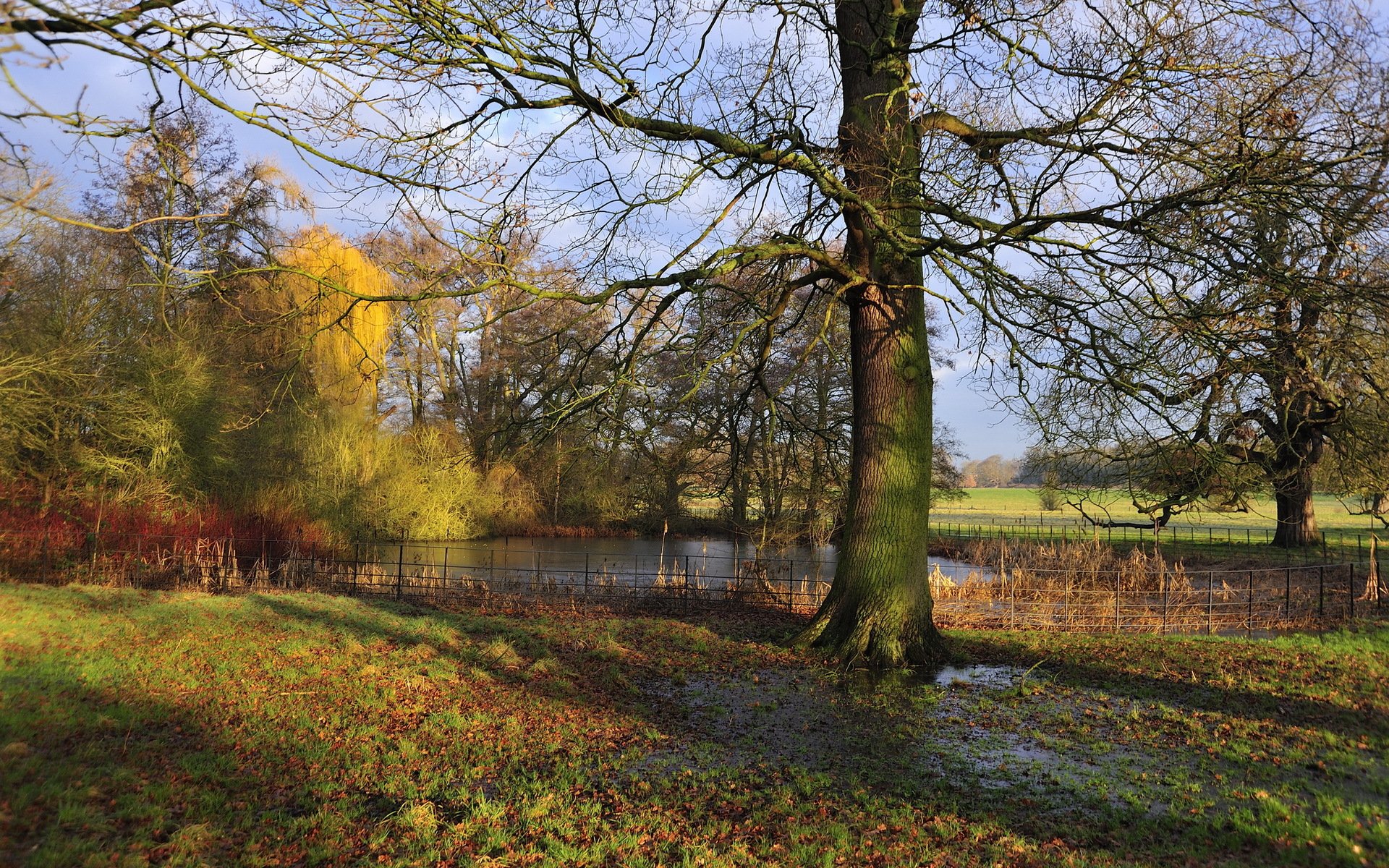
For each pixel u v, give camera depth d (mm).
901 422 11422
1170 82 8430
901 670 10633
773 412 11492
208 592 15648
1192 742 7438
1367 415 12188
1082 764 6977
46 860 4461
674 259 10180
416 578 19266
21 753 5969
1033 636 13367
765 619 14875
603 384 11148
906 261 11344
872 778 6637
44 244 17359
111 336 19922
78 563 17203
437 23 7410
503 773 6535
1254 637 13352
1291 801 5992
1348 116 8289
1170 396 11039
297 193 15688
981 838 5426
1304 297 9328
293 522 22547
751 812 5859
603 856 5031
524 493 34719
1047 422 12711
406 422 34125
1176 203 8586
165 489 20266
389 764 6551
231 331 9594
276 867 4785
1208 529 41719
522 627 13289
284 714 7637
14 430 18203
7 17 3949
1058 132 9227
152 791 5598
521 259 9609
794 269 12508
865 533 11445
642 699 9125
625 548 31250
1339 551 26734
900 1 9875
